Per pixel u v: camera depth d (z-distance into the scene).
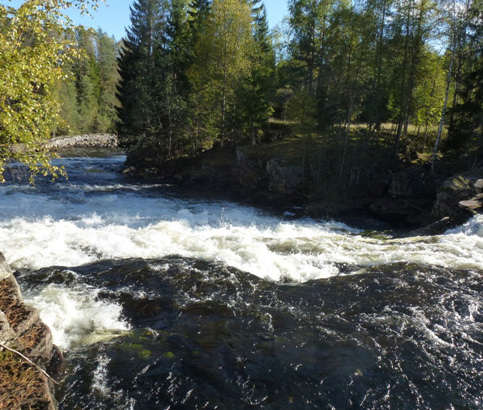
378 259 10.08
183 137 30.83
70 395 4.68
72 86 59.69
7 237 11.77
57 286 7.91
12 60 7.29
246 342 6.04
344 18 22.34
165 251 10.81
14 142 8.22
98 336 6.12
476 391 5.02
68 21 7.95
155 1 35.00
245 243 11.44
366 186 20.80
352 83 20.75
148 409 4.54
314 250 10.96
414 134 29.19
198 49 30.30
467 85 20.81
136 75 33.25
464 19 20.55
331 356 5.70
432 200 18.88
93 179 26.59
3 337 4.41
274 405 4.69
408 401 4.81
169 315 6.90
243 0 32.62
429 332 6.41
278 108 35.34
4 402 3.66
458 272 8.91
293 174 21.48
